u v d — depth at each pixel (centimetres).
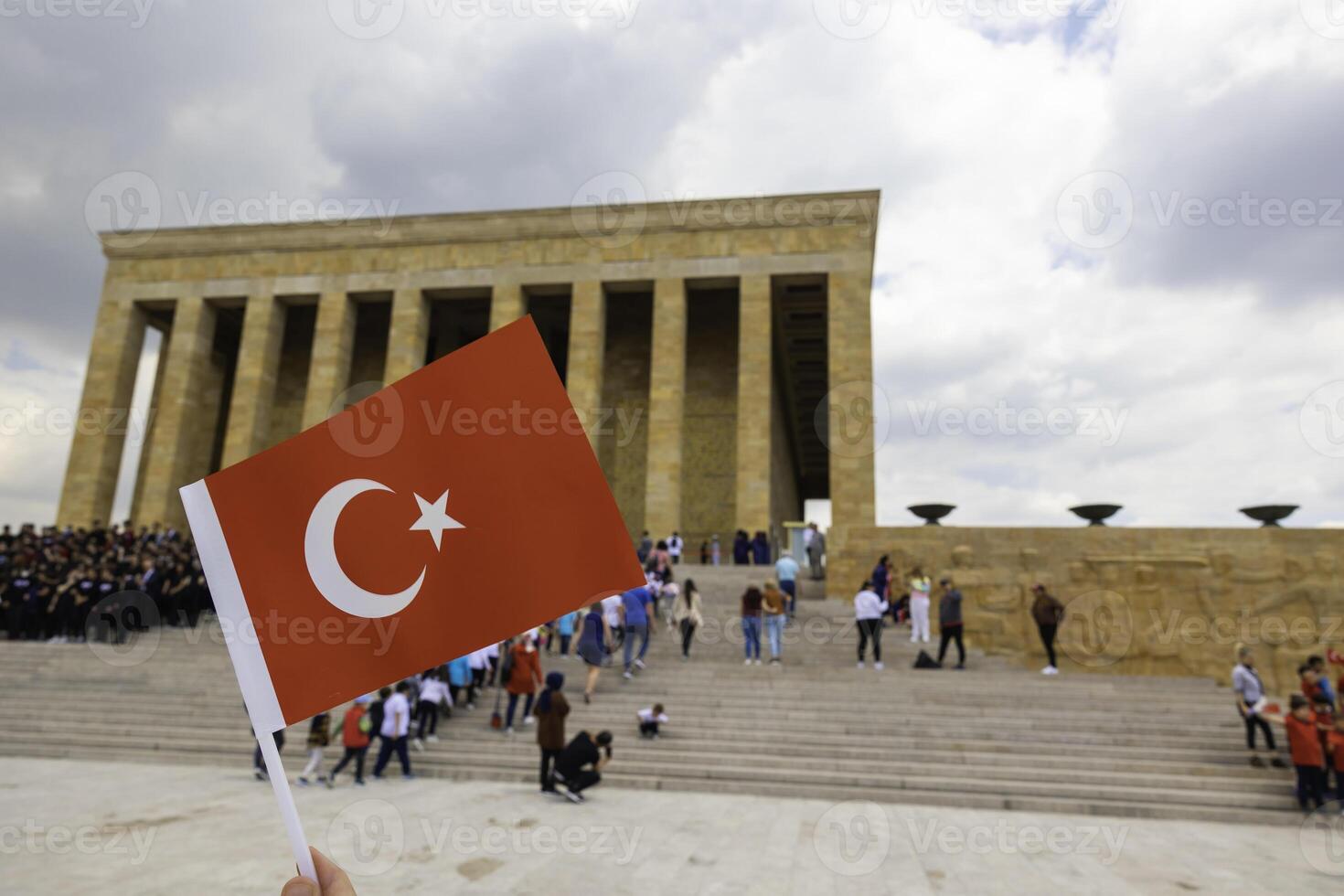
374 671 224
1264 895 685
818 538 2548
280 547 232
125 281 3497
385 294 3384
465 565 229
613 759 1217
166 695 1579
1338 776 995
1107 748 1215
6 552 2131
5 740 1365
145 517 3170
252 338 3338
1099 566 1941
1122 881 725
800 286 3353
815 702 1420
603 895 652
